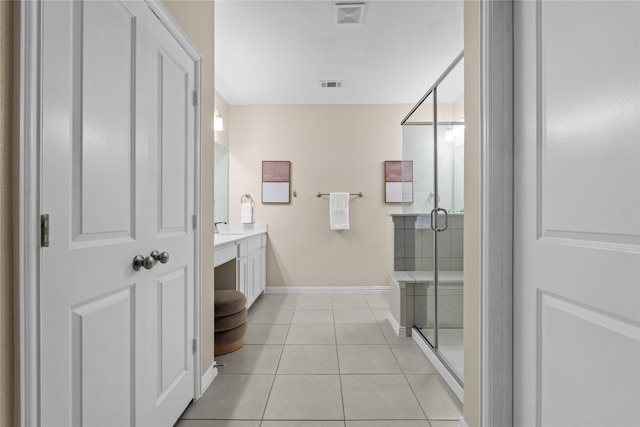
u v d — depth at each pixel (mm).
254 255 3568
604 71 837
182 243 1614
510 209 1238
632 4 766
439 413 1672
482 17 1282
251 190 4258
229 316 2412
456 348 2152
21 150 752
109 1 1060
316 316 3299
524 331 1173
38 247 794
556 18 1011
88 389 967
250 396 1827
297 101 4160
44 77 808
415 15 2422
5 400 741
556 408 1020
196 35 1812
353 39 2740
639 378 763
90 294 973
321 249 4250
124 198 1147
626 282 785
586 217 896
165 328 1445
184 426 1564
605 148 836
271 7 2322
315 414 1662
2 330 732
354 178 4242
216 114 3803
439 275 2363
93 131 985
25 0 760
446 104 2332
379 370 2141
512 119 1238
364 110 4242
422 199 2730
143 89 1254
